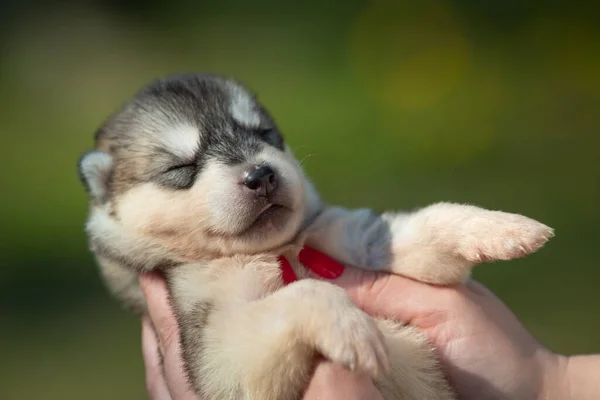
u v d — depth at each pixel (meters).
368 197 1.01
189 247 0.43
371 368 0.36
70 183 1.22
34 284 0.91
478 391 0.42
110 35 1.97
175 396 0.41
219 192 0.42
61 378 0.71
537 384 0.42
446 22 1.76
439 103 1.40
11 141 1.40
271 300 0.38
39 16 2.01
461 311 0.42
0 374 0.72
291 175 0.43
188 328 0.40
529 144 1.18
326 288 0.37
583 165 1.08
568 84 1.45
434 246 0.42
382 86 1.51
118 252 0.44
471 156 1.15
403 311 0.42
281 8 2.00
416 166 1.13
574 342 0.67
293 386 0.37
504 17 1.72
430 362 0.41
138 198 0.44
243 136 0.45
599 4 1.68
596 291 0.76
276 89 1.54
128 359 0.75
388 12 1.83
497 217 0.41
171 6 2.05
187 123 0.45
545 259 0.84
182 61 1.79
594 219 0.91
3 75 1.74
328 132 1.28
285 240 0.43
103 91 1.65
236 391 0.37
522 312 0.72
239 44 1.87
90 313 0.84
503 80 1.49
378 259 0.43
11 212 1.11
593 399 0.42
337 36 1.83
